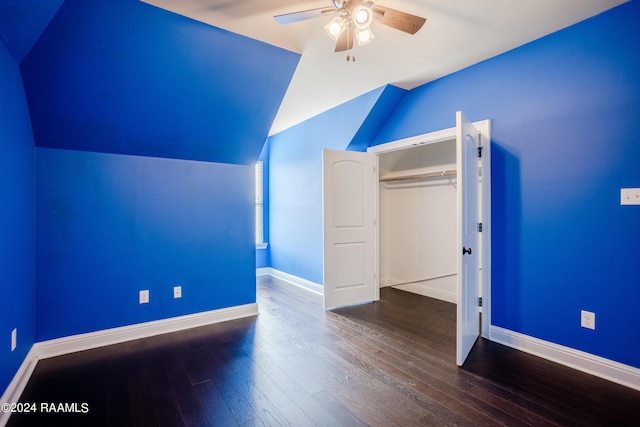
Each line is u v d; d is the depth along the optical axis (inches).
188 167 125.3
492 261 110.0
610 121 84.4
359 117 149.0
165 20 85.3
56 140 100.1
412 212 177.6
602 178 85.7
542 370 89.1
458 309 91.6
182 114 110.3
